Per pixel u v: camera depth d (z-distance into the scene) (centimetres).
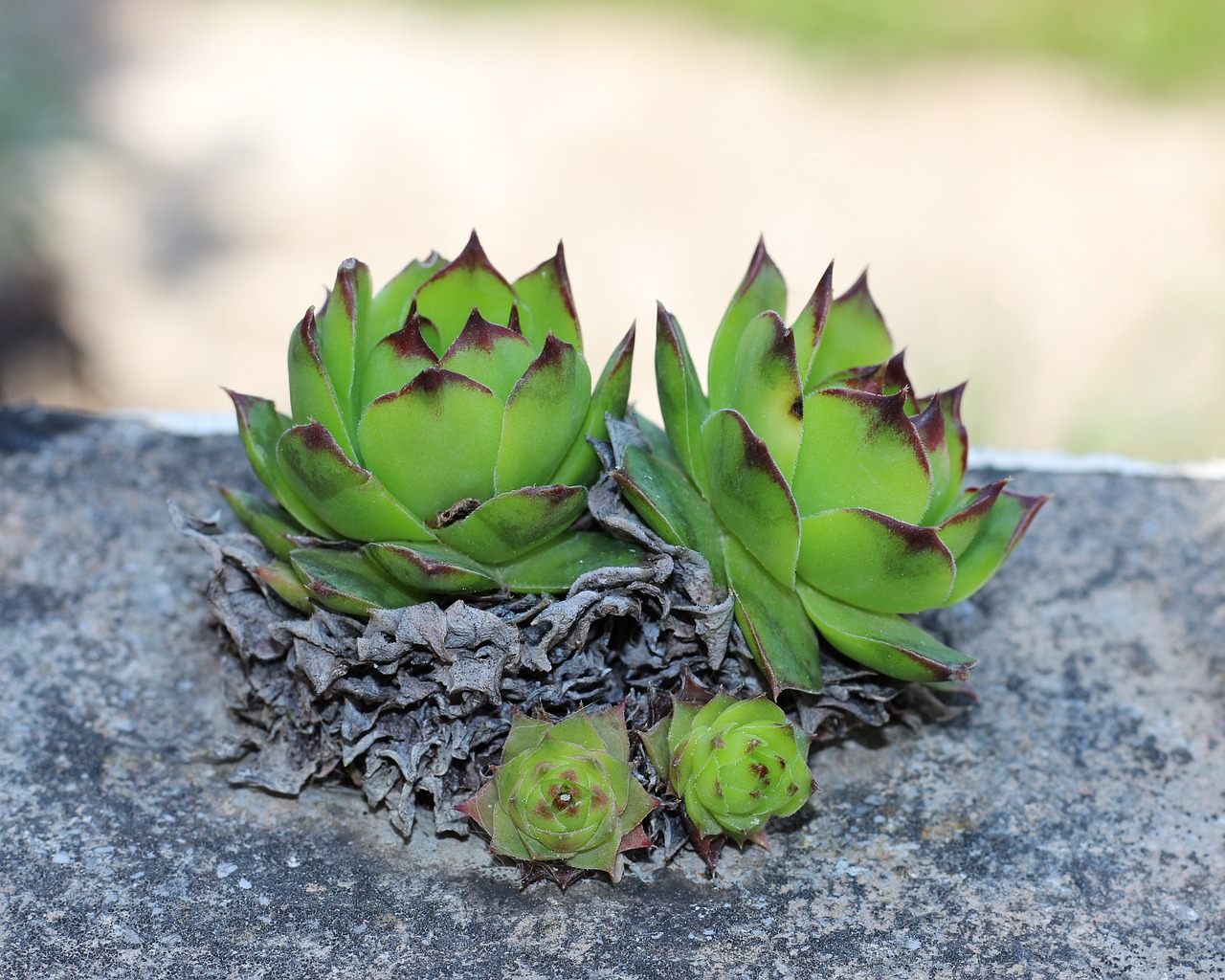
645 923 56
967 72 187
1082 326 129
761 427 55
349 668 56
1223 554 67
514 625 56
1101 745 61
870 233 150
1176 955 56
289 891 57
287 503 57
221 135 171
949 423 57
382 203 158
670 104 181
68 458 68
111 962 55
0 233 119
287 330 135
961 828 59
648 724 57
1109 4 188
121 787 59
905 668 56
